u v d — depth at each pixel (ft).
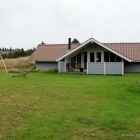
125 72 76.95
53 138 17.57
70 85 42.32
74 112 24.30
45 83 44.83
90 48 76.48
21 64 101.19
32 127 19.66
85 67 77.92
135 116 23.18
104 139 17.63
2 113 23.27
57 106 26.66
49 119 21.83
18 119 21.74
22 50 180.75
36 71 77.20
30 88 37.96
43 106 26.55
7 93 33.19
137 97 32.04
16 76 58.29
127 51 79.92
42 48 95.66
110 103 28.43
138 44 83.71
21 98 30.30
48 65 88.94
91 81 49.16
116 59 74.49
